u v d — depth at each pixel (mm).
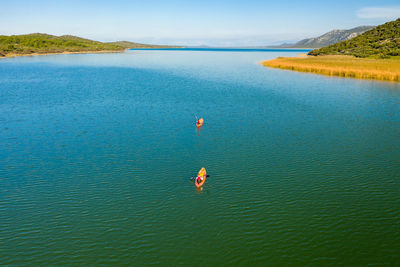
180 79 98312
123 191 25875
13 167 30438
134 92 72562
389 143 36500
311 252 18797
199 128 43031
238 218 22125
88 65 162000
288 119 47344
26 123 45781
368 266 17656
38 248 19203
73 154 33719
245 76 103500
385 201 24094
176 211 23000
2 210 23047
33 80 95812
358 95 65625
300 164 30812
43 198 24766
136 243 19609
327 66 113438
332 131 41219
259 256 18484
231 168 30016
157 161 31750
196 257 18406
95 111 53156
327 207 23406
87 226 21266
